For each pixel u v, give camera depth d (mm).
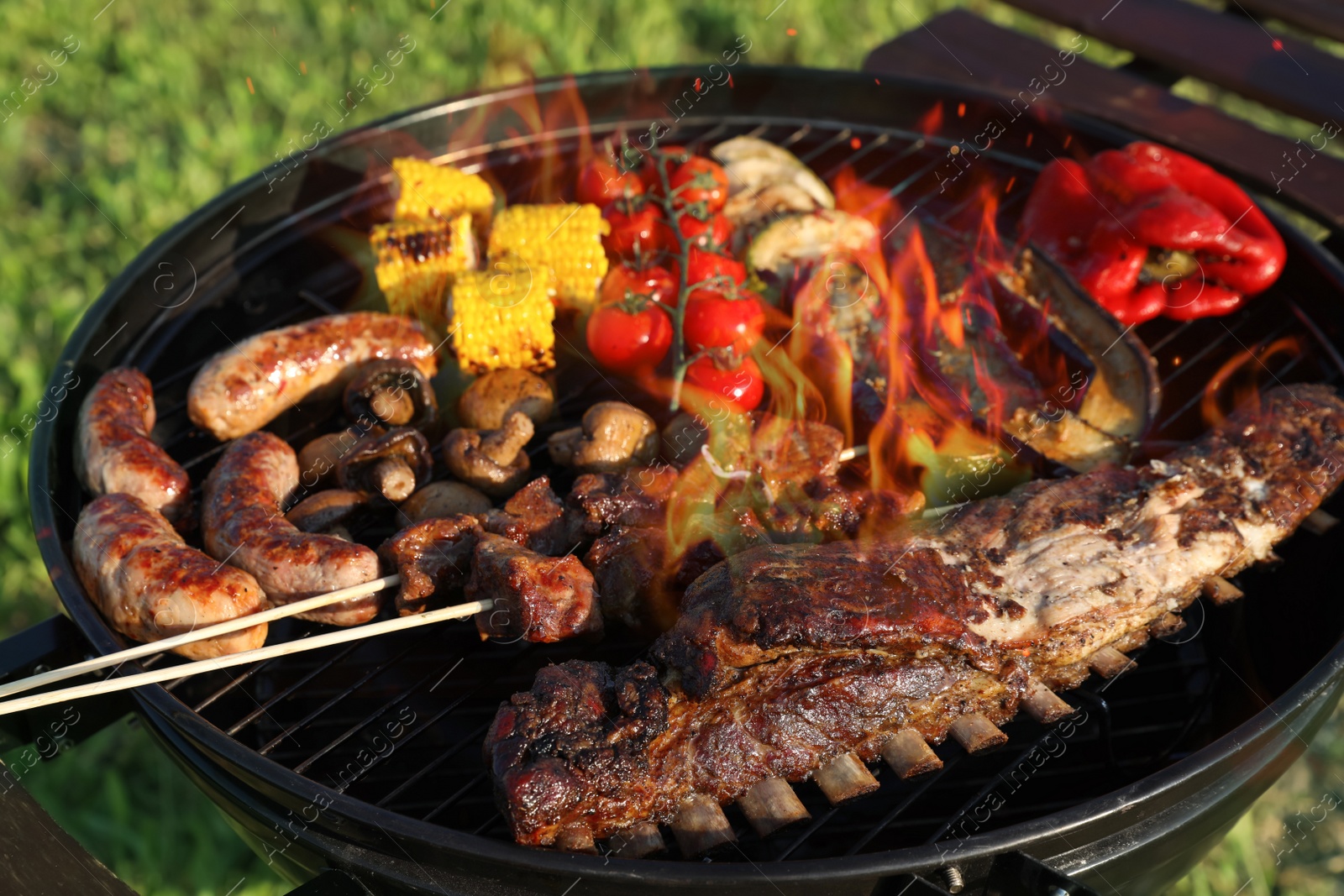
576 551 778
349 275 917
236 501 760
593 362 874
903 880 675
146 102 1300
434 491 786
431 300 847
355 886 690
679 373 809
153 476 768
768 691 711
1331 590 777
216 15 1436
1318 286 848
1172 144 911
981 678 721
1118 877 708
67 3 1413
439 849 673
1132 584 729
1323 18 1011
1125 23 1033
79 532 750
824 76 945
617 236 864
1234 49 1003
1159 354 876
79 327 817
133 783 921
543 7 1448
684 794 703
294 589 742
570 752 692
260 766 690
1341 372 823
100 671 745
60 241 1166
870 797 761
